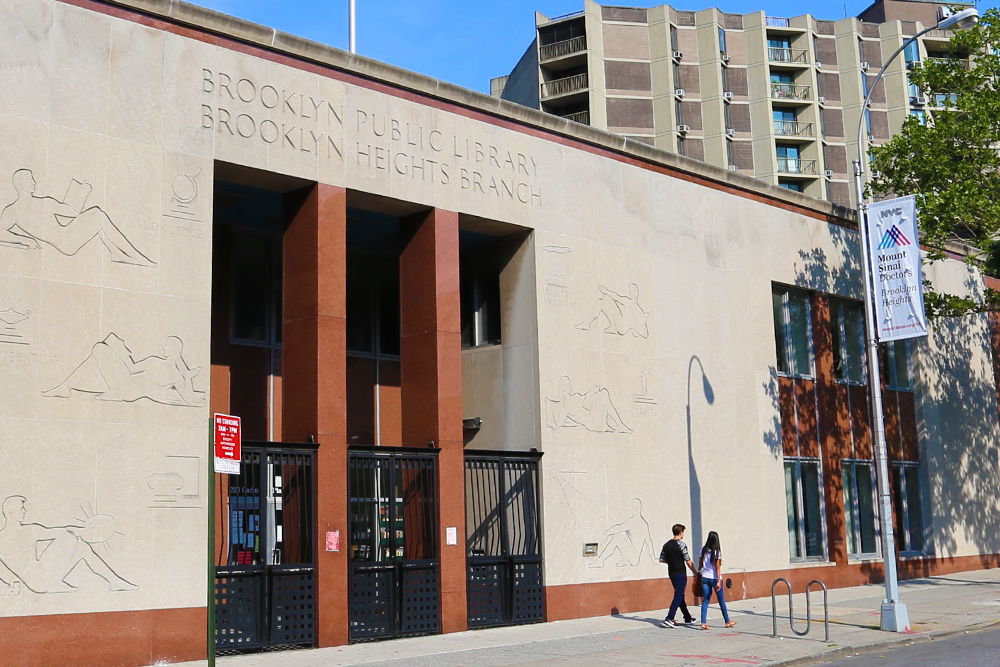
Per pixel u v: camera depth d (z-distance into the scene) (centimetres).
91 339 1442
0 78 1407
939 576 2961
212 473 1042
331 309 1714
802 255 2698
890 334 1898
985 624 1891
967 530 3133
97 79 1497
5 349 1366
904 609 1792
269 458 1620
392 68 1850
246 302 2009
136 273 1498
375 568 1714
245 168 1648
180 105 1577
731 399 2409
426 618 1762
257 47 1686
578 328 2102
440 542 1800
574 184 2153
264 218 1970
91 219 1465
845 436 2727
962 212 2572
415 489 1817
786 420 2559
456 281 1914
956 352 3241
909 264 1892
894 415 2950
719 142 7012
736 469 2386
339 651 1575
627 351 2191
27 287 1396
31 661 1328
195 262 1560
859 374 2852
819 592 2527
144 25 1558
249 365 1989
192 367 1534
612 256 2200
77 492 1399
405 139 1870
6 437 1352
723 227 2484
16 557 1337
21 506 1350
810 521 2597
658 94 6894
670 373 2273
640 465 2167
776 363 2566
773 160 7175
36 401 1382
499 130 2034
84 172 1467
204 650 1485
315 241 1714
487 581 1869
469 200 1953
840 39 7562
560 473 2011
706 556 1867
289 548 1641
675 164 2381
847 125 7450
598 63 6812
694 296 2372
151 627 1438
